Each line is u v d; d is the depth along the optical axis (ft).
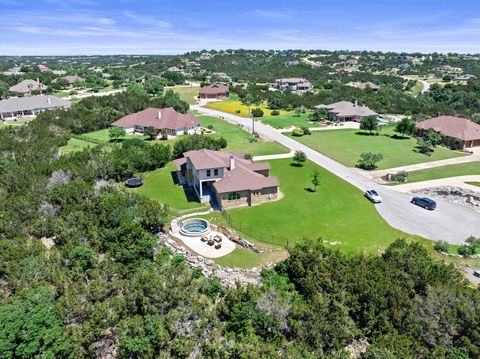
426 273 96.43
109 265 104.12
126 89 482.28
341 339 84.43
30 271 97.91
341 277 95.50
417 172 209.46
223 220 146.82
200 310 88.69
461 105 439.22
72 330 80.43
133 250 112.88
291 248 122.93
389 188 184.34
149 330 81.35
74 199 145.69
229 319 92.22
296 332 85.15
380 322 87.25
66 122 286.66
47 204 142.10
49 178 166.91
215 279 107.55
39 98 373.61
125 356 80.07
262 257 121.80
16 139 230.07
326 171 208.23
